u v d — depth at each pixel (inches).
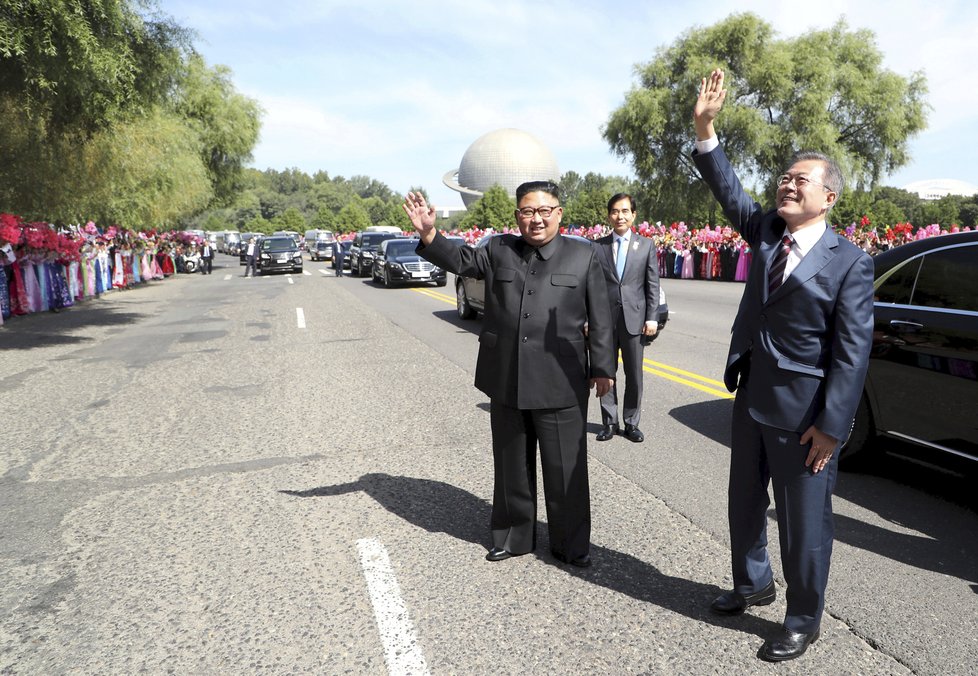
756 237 105.1
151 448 198.2
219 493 162.9
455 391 266.4
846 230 707.4
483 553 131.3
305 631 105.3
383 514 149.6
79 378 300.8
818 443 92.6
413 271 775.7
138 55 462.6
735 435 107.6
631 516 148.3
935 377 152.6
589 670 95.0
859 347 89.9
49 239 565.6
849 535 138.9
